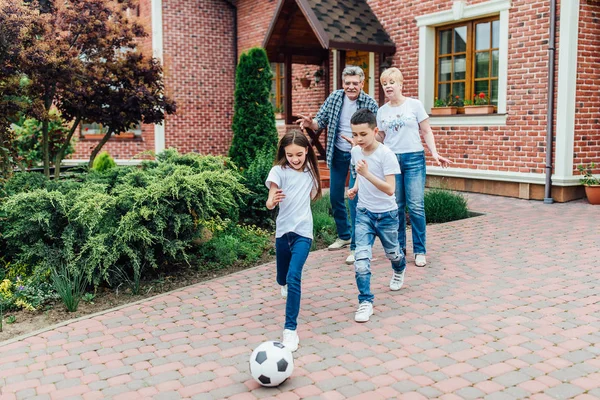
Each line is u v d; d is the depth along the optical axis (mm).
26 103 8172
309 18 12375
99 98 8805
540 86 10133
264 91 10227
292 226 4516
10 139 8602
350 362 4023
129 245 6137
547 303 5004
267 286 5922
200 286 5988
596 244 6887
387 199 4965
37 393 3789
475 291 5398
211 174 6629
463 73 11820
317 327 4703
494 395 3475
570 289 5344
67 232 6180
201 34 17859
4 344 4656
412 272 6086
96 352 4418
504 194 10930
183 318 5086
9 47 7531
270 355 3672
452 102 12008
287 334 4281
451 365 3900
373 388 3633
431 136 6082
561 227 7875
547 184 10016
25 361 4312
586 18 9812
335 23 12508
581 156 10031
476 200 10617
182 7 17438
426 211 8812
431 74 12312
